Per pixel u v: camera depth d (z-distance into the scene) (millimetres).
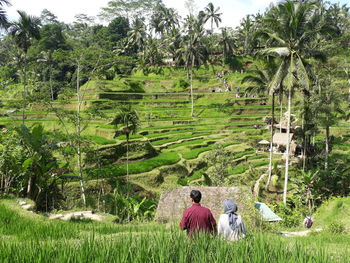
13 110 46531
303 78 26938
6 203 13547
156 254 3115
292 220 23531
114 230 10305
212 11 101312
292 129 49656
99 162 30812
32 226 8469
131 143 39125
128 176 32094
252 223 13578
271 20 27672
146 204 23031
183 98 82125
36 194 20562
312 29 28047
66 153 25500
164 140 51281
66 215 16297
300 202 29641
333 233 17000
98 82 77062
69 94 28828
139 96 78125
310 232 17641
